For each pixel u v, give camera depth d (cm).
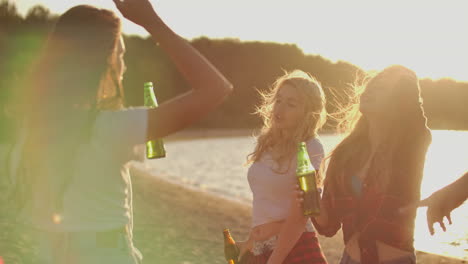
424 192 1947
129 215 225
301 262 329
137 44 10425
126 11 204
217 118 11112
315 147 339
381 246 309
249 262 355
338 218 326
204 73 207
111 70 213
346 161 323
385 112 315
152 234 995
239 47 11681
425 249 912
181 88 10369
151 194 1723
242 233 1079
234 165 3609
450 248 923
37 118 208
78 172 210
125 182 220
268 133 347
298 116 340
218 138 8819
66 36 208
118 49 217
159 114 209
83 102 207
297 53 10775
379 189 310
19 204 219
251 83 11112
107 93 215
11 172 217
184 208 1412
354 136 327
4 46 4181
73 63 206
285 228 323
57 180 209
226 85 209
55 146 208
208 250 882
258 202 346
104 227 215
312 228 341
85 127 206
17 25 4856
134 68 9956
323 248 891
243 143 7281
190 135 9550
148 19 205
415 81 316
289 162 338
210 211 1374
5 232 745
